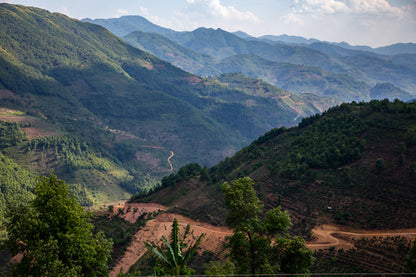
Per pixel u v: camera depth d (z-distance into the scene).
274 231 37.09
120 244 102.19
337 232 78.88
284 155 132.38
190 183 154.00
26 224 31.02
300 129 153.12
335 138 114.44
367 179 93.31
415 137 94.38
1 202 190.62
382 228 74.94
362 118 121.25
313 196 97.56
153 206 141.38
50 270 29.92
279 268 34.47
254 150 153.75
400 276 55.31
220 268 31.09
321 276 60.66
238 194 34.25
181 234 102.69
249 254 35.91
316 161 108.88
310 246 74.31
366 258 63.84
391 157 96.00
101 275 37.03
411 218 74.31
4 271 79.06
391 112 115.56
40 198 33.28
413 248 36.84
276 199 104.88
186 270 28.72
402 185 85.12
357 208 84.69
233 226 36.00
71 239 32.97
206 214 114.38
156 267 29.78
